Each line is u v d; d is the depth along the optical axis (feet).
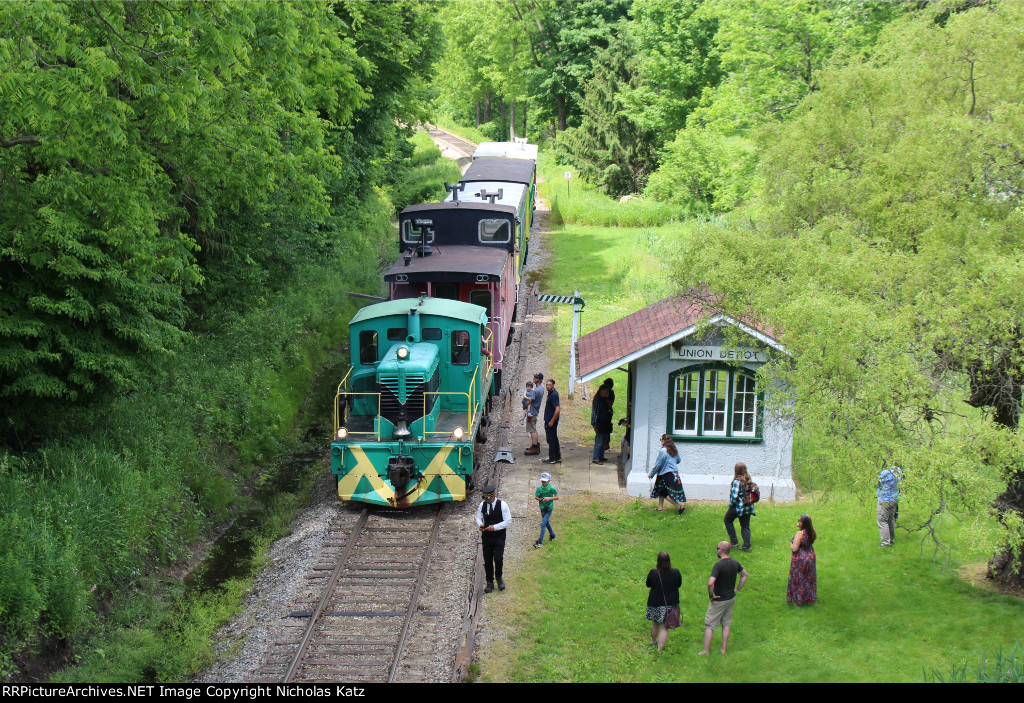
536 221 139.85
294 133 60.49
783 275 38.63
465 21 237.25
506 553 45.16
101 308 42.68
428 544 46.42
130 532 42.88
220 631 39.83
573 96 177.88
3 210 41.42
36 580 35.83
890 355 31.45
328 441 64.95
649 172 153.38
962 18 39.91
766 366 38.58
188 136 45.01
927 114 39.32
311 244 92.43
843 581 41.60
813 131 43.88
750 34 98.48
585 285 100.63
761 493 50.72
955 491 30.96
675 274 44.16
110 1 37.70
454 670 35.50
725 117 103.09
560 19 198.08
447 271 63.16
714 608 35.78
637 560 44.11
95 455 45.01
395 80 104.53
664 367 50.62
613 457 58.80
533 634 38.11
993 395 37.27
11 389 40.75
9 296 41.24
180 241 48.14
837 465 33.04
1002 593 40.29
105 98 34.88
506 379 72.74
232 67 42.22
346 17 94.68
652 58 148.15
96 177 41.47
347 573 43.60
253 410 62.75
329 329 83.71
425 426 50.21
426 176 157.38
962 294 31.63
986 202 35.35
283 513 52.08
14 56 33.65
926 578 41.68
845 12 90.27
